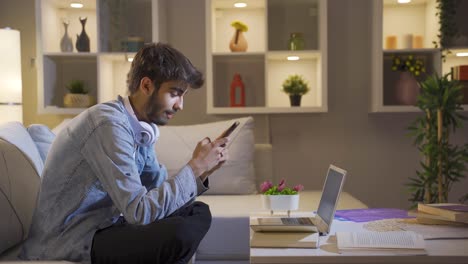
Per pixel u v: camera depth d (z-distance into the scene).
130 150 1.74
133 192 1.66
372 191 3.94
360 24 3.89
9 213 1.98
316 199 3.16
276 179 3.96
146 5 3.66
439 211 1.76
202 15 3.93
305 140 3.94
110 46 3.69
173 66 1.81
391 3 3.82
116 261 1.64
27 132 2.45
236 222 2.62
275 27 3.75
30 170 2.20
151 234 1.62
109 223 1.81
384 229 1.70
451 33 3.57
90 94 3.75
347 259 1.38
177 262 1.64
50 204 1.79
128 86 1.88
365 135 3.92
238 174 3.29
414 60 3.71
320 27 3.62
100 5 3.68
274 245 1.49
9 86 3.46
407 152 3.92
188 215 1.78
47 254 1.78
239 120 3.43
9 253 2.00
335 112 3.93
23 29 3.95
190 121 3.94
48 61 3.71
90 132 1.72
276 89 3.88
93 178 1.77
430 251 1.42
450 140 3.88
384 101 3.74
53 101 3.75
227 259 2.63
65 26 3.78
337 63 3.91
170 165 3.26
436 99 3.14
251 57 3.75
